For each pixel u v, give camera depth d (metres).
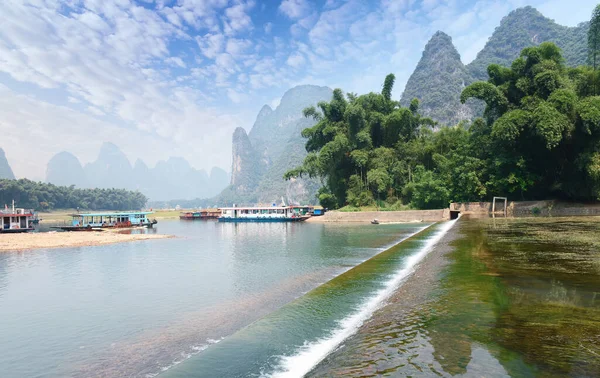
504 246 16.20
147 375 6.98
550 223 29.34
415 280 11.43
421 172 62.53
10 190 138.25
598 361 4.19
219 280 16.91
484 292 8.26
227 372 6.46
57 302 13.61
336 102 75.81
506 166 44.25
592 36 41.69
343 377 4.74
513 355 4.59
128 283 16.91
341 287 12.68
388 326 6.95
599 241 17.23
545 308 6.70
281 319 9.45
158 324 10.57
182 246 33.47
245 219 83.44
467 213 48.19
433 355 4.97
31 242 37.91
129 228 66.06
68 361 8.09
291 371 6.12
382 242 30.38
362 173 70.19
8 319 11.49
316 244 31.03
